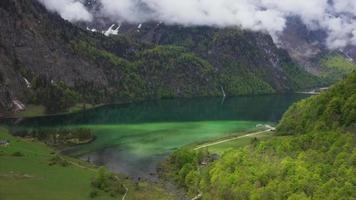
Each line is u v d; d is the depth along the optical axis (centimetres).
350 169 15825
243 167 19362
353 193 14675
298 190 15850
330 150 17825
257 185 17400
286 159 18212
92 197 19462
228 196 18088
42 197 18675
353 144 17838
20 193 18825
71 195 19375
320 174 16375
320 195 15025
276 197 16100
